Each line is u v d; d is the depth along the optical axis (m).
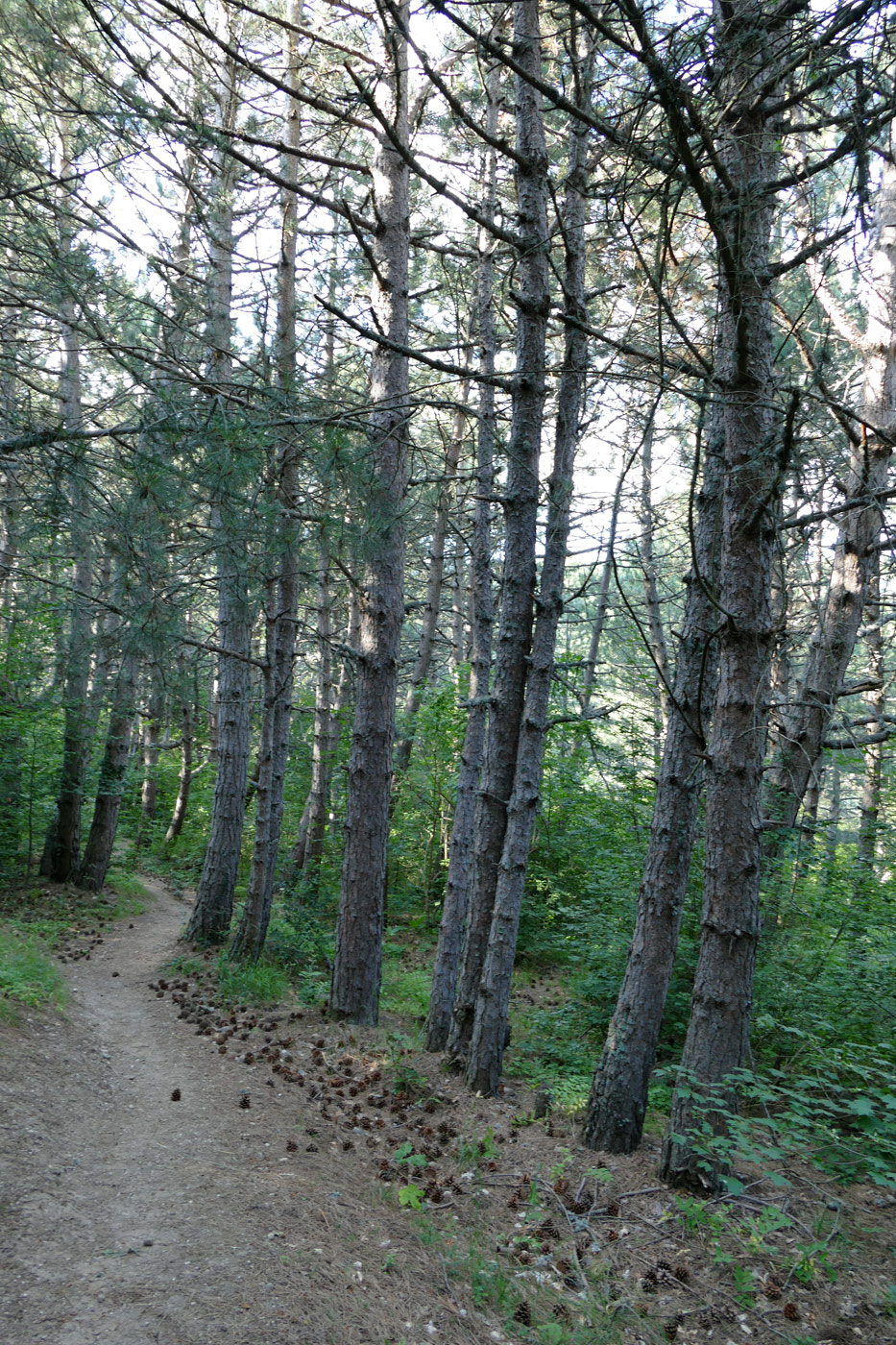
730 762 4.80
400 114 8.67
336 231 11.52
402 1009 9.56
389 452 8.74
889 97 3.45
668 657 16.20
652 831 5.83
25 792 15.66
